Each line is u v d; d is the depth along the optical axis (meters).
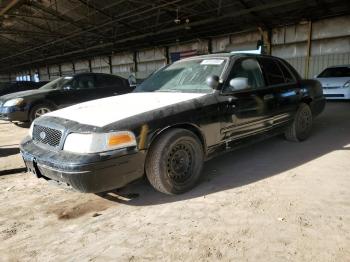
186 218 2.96
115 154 2.97
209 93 3.83
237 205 3.17
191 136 3.51
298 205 3.11
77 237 2.76
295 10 15.26
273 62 4.98
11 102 8.52
